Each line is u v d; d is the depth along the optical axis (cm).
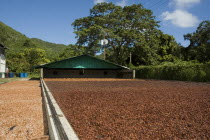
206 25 4122
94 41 3600
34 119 418
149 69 2647
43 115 454
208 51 3869
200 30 4219
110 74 3180
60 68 2909
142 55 3656
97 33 3491
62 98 614
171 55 4116
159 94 710
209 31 4078
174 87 1039
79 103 519
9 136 319
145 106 469
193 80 1853
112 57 4447
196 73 1819
